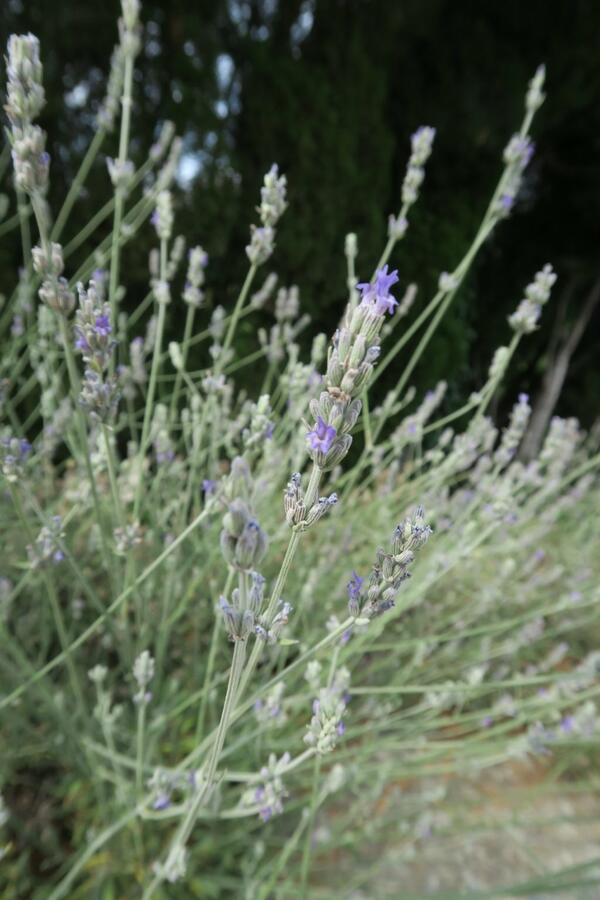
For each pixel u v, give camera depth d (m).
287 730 0.47
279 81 0.84
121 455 0.74
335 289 0.92
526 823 0.47
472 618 0.55
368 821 0.47
